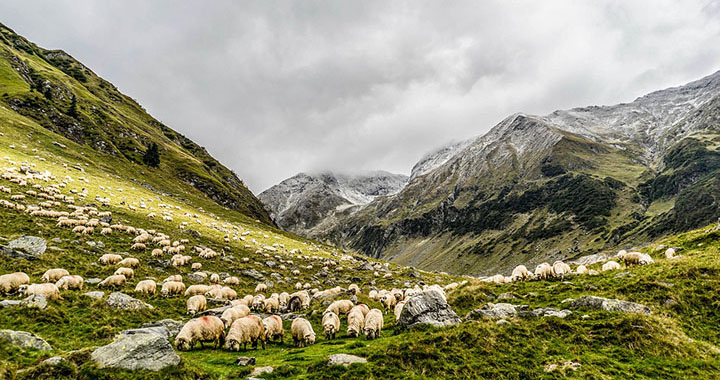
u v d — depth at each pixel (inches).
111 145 5152.6
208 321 854.5
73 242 1662.2
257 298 1378.0
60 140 4286.4
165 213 3125.0
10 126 3855.8
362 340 876.0
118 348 574.2
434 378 621.0
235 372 630.5
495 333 760.3
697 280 941.8
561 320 806.5
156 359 580.7
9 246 1315.2
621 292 979.9
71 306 920.3
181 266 1879.9
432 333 781.3
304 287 2156.7
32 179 2659.9
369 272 2935.5
